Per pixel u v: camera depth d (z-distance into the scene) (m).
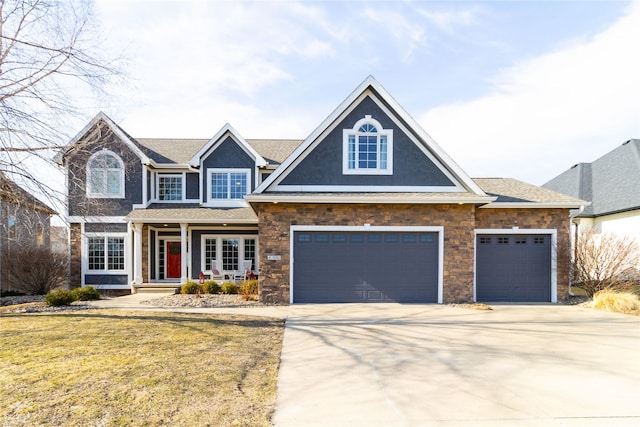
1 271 15.95
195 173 17.58
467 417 4.23
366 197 11.54
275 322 9.15
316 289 11.96
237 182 17.30
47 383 4.89
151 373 5.30
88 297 12.88
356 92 12.30
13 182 9.98
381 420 4.13
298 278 11.95
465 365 6.01
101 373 5.26
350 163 12.46
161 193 17.62
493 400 4.69
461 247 12.02
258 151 18.94
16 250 15.66
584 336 7.93
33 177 10.09
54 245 17.36
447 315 10.11
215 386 4.91
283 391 4.87
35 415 4.02
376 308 11.08
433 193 12.30
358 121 12.50
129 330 7.88
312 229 11.89
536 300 12.73
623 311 10.70
